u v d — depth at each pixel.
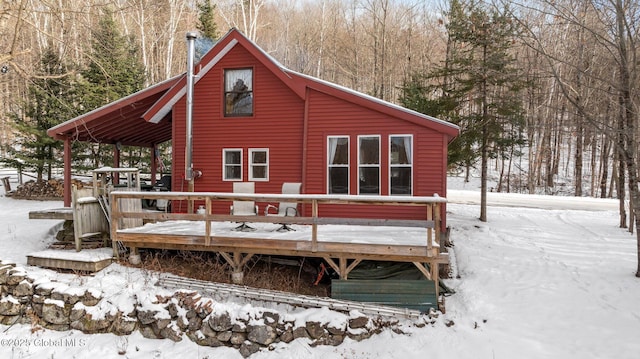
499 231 11.25
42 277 6.89
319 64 32.22
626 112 7.54
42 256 7.38
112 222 7.54
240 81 10.12
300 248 6.76
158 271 7.28
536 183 25.38
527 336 5.83
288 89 9.75
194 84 10.16
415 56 29.00
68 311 6.32
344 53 33.12
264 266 7.86
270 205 8.98
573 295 6.96
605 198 20.17
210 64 9.99
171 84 10.14
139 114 11.31
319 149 9.46
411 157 9.01
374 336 5.96
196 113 10.22
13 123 16.23
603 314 6.29
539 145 24.25
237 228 8.14
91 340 6.02
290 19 38.00
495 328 6.07
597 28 8.12
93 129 11.45
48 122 16.38
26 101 17.22
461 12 13.03
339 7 33.88
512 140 12.73
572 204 17.09
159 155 17.83
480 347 5.61
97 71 17.67
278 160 9.79
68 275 7.09
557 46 17.06
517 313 6.48
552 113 20.52
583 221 12.84
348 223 6.50
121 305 6.21
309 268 7.72
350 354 5.63
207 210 7.07
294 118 9.70
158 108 9.99
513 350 5.49
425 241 6.86
